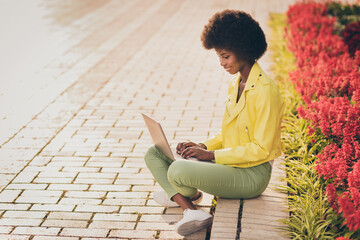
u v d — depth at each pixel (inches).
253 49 121.3
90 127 211.5
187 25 453.4
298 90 204.7
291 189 142.7
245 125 125.8
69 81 280.4
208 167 125.6
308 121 186.4
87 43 378.3
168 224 137.4
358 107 159.5
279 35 375.9
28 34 410.9
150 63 319.9
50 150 187.6
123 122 217.2
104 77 288.2
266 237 121.0
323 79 197.5
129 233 133.3
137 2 606.5
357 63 229.3
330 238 120.3
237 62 123.3
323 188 145.0
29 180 163.8
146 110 232.2
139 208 146.6
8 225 137.3
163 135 124.3
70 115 226.2
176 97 251.3
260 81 122.7
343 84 190.1
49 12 521.7
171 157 128.4
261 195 140.0
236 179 127.5
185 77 287.7
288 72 257.4
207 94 256.2
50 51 352.8
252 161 123.7
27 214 143.2
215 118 221.1
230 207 132.4
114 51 353.1
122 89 265.1
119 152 185.9
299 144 173.6
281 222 126.5
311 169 155.9
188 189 131.0
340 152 142.9
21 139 198.4
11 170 170.7
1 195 153.9
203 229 134.6
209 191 129.1
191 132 204.7
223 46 120.7
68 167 173.3
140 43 379.2
